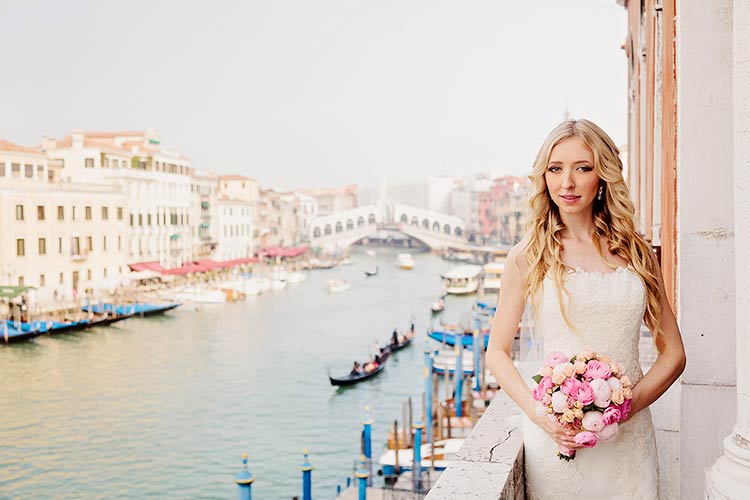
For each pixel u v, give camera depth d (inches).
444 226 4330.7
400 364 1715.1
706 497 116.2
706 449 139.5
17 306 1952.5
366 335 2138.3
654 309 116.7
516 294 120.6
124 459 1135.6
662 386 114.7
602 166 114.3
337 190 4347.9
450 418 1125.7
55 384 1545.3
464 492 105.0
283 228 4035.4
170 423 1312.7
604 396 106.2
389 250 4547.2
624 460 116.3
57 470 1088.2
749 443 106.7
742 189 106.3
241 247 3499.0
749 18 104.8
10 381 1553.9
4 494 994.7
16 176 2005.4
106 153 2418.8
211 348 1934.1
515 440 124.6
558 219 119.2
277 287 3075.8
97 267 2277.3
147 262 2596.0
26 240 1994.3
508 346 121.1
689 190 137.7
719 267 137.5
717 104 136.1
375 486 830.5
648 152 309.4
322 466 1093.1
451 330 1814.7
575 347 115.1
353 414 1339.8
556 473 118.0
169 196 2780.5
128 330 2112.5
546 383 109.5
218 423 1309.1
